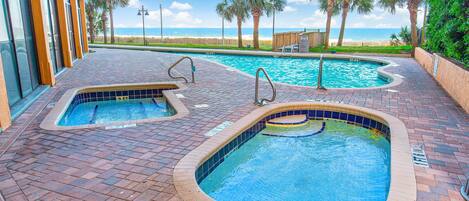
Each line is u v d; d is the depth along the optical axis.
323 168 3.84
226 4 21.62
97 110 6.45
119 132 4.04
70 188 2.67
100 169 3.02
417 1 13.55
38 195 2.57
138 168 3.03
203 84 7.25
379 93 6.33
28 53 6.22
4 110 4.13
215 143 3.65
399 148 3.50
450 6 7.27
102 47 20.52
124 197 2.53
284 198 3.22
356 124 5.12
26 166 3.09
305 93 6.33
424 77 8.30
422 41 14.37
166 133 4.00
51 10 8.48
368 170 3.80
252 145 4.48
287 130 5.01
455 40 6.57
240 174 3.71
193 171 2.97
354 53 15.11
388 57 13.55
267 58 15.30
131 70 9.34
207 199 2.49
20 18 5.90
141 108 6.59
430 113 4.91
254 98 5.89
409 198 2.52
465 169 3.04
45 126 4.25
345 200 3.15
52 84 6.92
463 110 5.09
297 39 18.56
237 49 18.47
